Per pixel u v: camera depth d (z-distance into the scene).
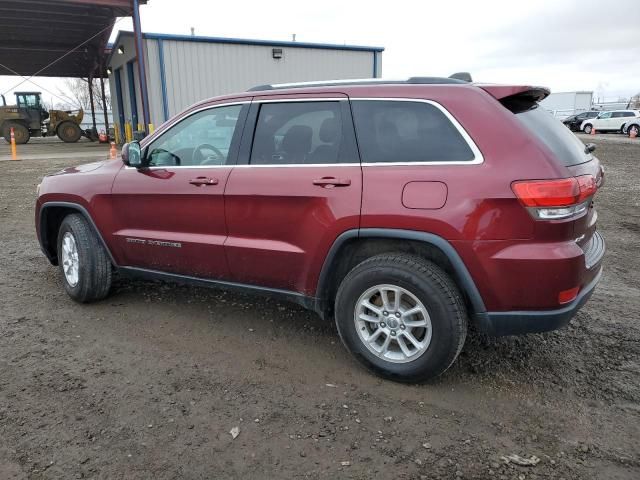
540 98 3.38
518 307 2.88
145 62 18.81
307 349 3.71
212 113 3.86
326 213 3.22
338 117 3.35
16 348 3.66
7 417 2.84
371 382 3.26
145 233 4.08
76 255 4.41
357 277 3.19
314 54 21.52
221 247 3.69
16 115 30.42
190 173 3.83
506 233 2.81
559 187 2.76
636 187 11.20
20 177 13.41
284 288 3.58
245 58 20.31
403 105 3.18
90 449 2.59
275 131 3.56
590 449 2.61
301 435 2.73
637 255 6.09
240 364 3.48
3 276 5.25
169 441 2.66
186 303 4.55
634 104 60.19
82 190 4.33
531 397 3.09
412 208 2.98
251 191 3.50
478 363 3.49
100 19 22.91
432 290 2.97
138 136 4.68
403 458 2.55
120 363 3.47
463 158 2.95
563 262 2.77
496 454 2.58
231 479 2.40
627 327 4.05
